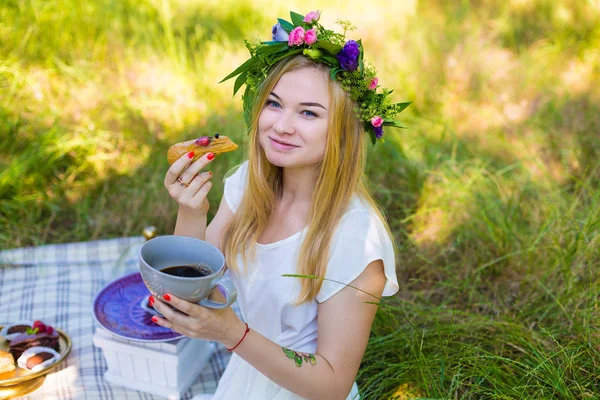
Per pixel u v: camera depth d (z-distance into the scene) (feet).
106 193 13.25
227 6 20.63
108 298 8.41
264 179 6.40
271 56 5.97
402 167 13.60
